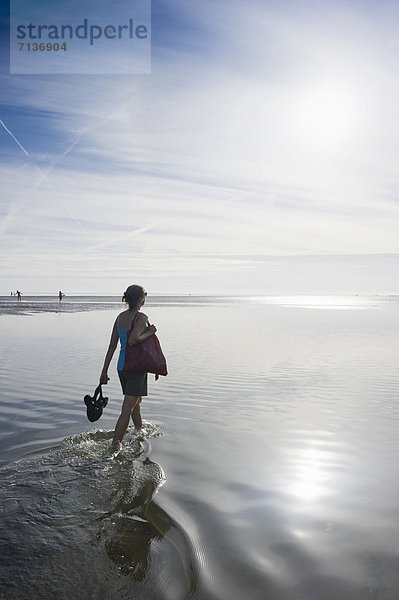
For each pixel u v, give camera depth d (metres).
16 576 2.50
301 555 2.71
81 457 4.37
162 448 4.70
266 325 24.34
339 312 42.94
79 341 15.26
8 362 10.67
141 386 5.02
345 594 2.34
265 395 7.38
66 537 2.92
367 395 7.38
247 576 2.51
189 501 3.44
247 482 3.81
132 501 3.44
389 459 4.37
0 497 3.47
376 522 3.11
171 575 2.54
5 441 4.86
